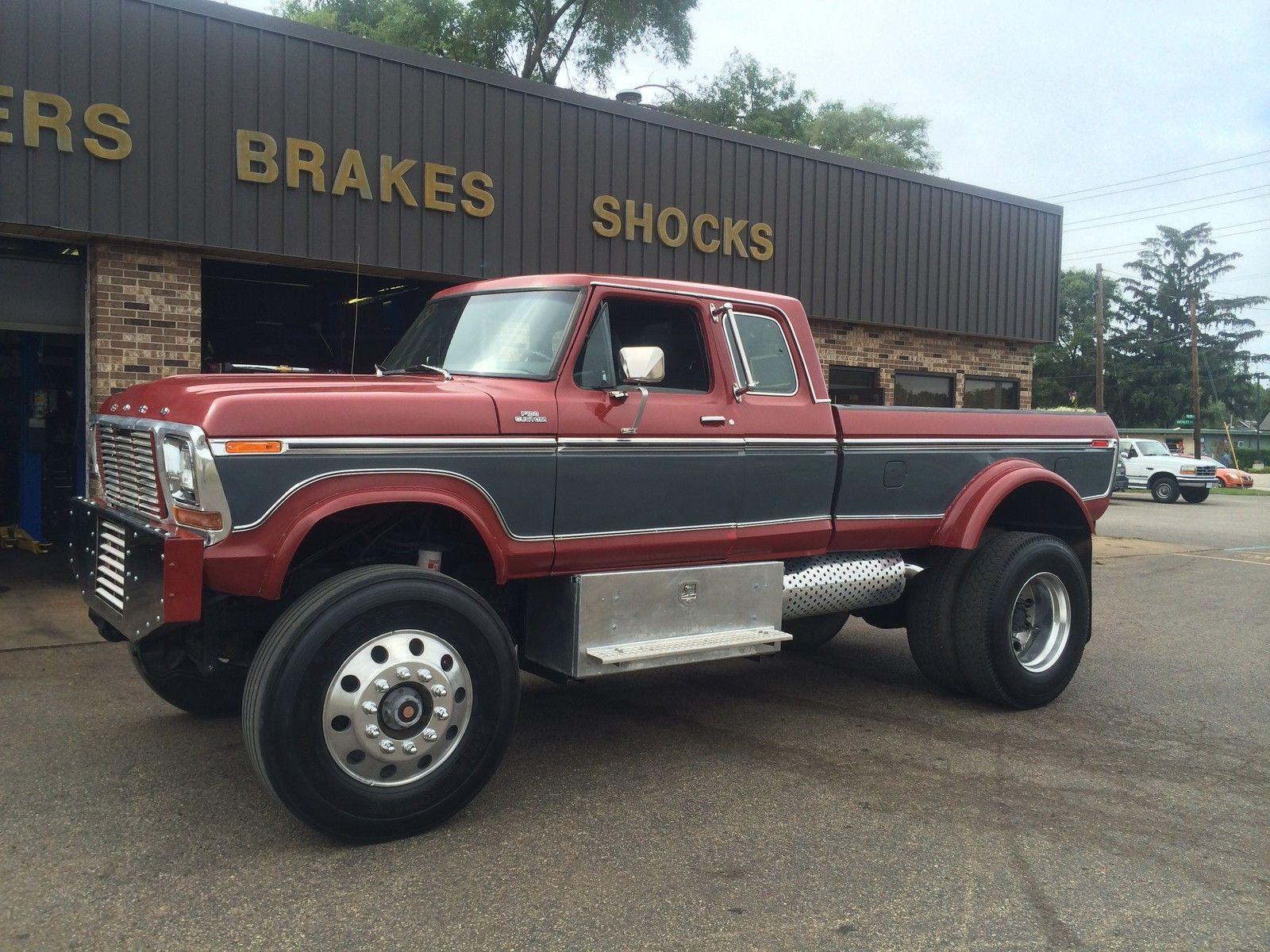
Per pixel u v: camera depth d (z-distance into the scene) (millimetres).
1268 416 80625
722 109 32500
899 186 13898
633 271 11219
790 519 4953
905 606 6062
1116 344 75625
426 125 9656
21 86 7719
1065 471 6145
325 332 10805
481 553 4219
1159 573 11852
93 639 6746
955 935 3025
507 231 10234
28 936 2900
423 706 3613
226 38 8562
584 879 3352
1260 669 6734
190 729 4859
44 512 10836
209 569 3428
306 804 3393
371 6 27078
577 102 10672
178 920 3012
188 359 8766
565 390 4211
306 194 9016
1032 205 15633
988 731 5148
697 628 4559
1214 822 3973
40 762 4375
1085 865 3549
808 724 5234
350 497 3645
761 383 4949
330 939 2920
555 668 4309
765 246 12352
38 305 8828
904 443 5340
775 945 2945
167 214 8367
